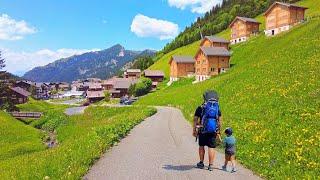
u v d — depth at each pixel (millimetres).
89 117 74000
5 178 13578
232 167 13805
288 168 13750
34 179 12266
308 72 34250
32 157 21219
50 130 66750
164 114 49188
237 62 102500
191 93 71375
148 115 46094
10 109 104562
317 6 132625
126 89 172125
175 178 12414
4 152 40156
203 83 81688
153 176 12680
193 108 48094
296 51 50938
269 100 28797
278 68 43719
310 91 26812
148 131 27328
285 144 17031
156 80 164500
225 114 30141
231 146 13836
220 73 96875
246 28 128250
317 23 81062
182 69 139000
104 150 18031
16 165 18688
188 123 35062
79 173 12664
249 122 23875
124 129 26484
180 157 16312
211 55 105312
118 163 14969
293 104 24828
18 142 47500
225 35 179250
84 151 16516
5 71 124188
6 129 54750
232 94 39281
